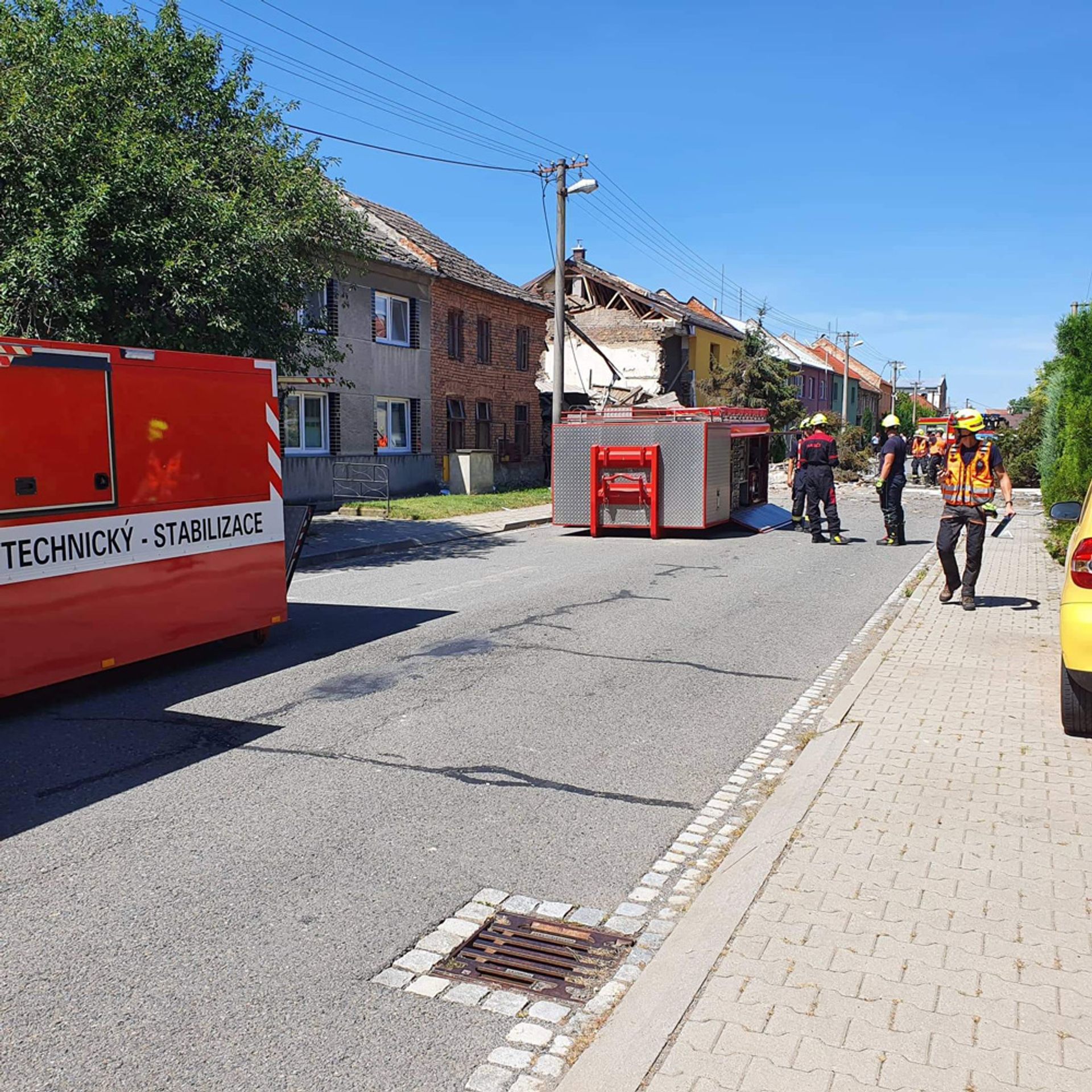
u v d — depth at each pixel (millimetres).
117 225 12086
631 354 41688
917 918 3650
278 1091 2859
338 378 23000
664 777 5461
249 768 5566
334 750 5875
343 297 23297
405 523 19406
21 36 12227
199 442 7754
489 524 19375
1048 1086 2711
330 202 14992
